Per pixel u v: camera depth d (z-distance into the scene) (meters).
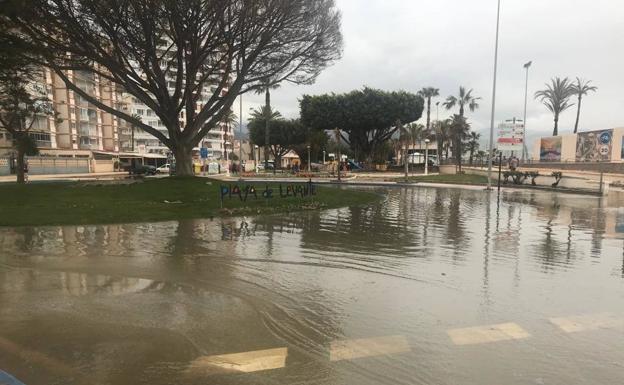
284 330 4.66
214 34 22.08
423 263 7.72
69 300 5.55
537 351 4.18
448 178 41.03
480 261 7.88
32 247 8.84
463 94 71.12
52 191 18.61
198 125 24.70
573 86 60.06
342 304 5.51
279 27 22.42
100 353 4.07
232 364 3.88
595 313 5.20
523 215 14.72
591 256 8.30
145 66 22.89
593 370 3.81
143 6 19.23
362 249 8.92
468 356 4.07
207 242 9.55
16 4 17.45
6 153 53.12
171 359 3.96
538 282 6.52
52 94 74.25
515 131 26.42
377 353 4.12
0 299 5.56
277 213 14.86
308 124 64.31
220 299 5.68
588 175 33.22
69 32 20.59
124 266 7.36
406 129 56.91
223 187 17.00
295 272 7.06
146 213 13.70
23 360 3.92
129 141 104.31
